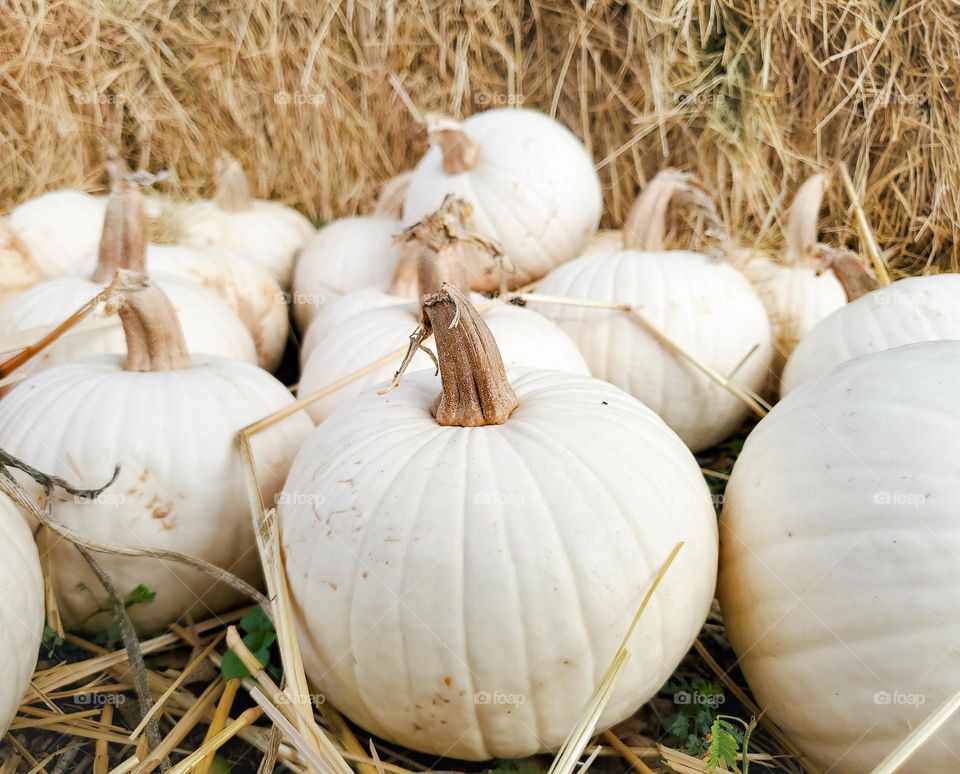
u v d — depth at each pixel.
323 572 0.50
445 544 0.48
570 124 1.30
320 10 1.36
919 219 1.04
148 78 1.41
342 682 0.51
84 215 1.06
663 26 1.16
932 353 0.53
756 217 1.15
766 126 1.11
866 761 0.49
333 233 1.11
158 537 0.61
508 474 0.49
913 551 0.47
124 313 0.66
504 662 0.47
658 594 0.49
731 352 0.81
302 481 0.55
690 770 0.54
